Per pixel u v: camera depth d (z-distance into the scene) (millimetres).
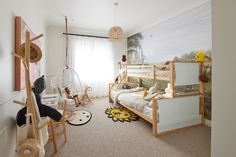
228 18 906
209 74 2844
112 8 3277
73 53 4926
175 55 3602
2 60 1307
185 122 2787
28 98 1318
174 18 3580
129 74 4578
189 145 2195
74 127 2812
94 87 5277
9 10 1470
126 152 2021
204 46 2910
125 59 5578
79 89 5016
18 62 1639
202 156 1928
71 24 4445
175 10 3400
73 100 4148
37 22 2869
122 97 3766
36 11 2752
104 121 3121
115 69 5609
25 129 1351
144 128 2793
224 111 952
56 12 3508
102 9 3332
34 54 1555
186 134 2559
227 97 930
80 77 5062
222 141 969
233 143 908
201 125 2936
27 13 2115
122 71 5023
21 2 1845
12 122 1574
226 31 920
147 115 2734
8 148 1459
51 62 4707
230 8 894
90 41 5133
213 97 1020
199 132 2633
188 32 3236
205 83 2922
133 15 3699
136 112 3125
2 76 1305
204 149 2086
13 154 1613
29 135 1382
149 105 2861
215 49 991
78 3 3025
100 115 3475
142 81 4852
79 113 3578
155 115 2492
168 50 3809
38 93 1670
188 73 2775
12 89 1568
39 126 1432
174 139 2381
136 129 2746
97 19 4004
